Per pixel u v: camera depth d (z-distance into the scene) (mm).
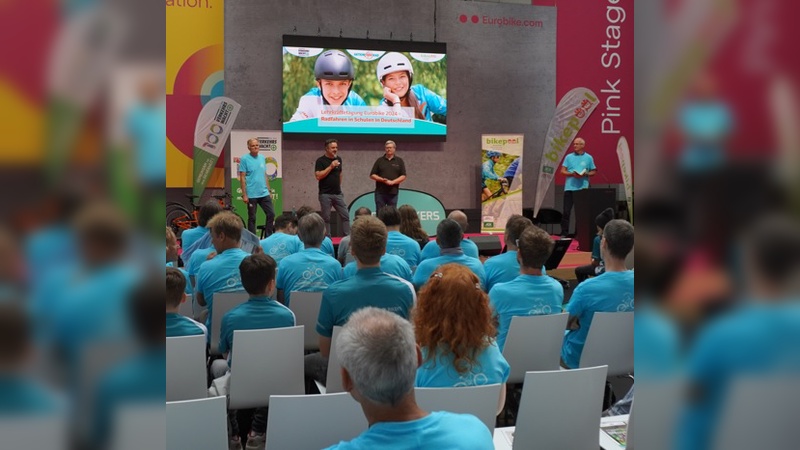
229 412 3090
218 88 10680
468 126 11758
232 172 10273
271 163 10406
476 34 11734
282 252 4996
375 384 1385
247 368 2852
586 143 12297
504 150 11227
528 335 3025
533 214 11914
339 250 5703
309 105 10641
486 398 2039
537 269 3291
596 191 10102
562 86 12281
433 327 2191
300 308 3742
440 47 11117
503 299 3221
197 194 10164
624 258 3268
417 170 11500
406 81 10984
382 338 1400
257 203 10055
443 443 1366
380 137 10914
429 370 2215
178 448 1874
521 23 11930
